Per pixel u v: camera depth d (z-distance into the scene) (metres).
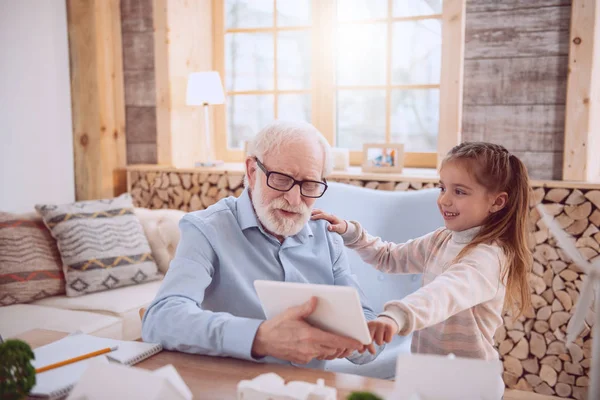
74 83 3.34
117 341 1.18
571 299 2.47
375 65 3.30
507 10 2.55
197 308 1.21
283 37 3.51
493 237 1.38
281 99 3.56
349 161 3.38
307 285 0.96
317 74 3.39
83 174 3.40
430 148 3.24
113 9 3.37
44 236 2.66
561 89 2.49
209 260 1.39
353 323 0.95
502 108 2.61
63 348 1.14
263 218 1.41
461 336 1.38
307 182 1.38
